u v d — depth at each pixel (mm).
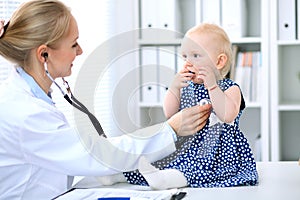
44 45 1605
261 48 3318
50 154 1560
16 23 1622
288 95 3605
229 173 1705
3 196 1634
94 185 1713
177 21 3547
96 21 3424
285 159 3621
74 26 1660
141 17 3494
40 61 1634
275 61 3301
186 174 1668
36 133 1556
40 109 1584
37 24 1597
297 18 3289
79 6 3244
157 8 3457
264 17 3297
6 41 1618
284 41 3281
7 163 1608
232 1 3340
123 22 3533
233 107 1689
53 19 1605
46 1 1635
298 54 3553
